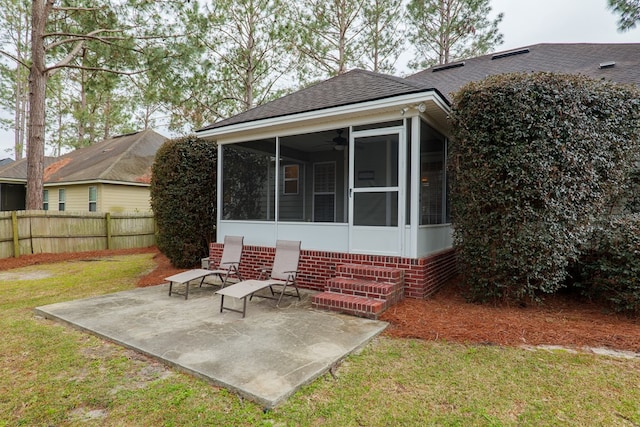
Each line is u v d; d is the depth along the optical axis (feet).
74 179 48.85
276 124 21.06
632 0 27.66
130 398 8.89
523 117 14.71
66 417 8.16
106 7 35.60
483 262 16.20
